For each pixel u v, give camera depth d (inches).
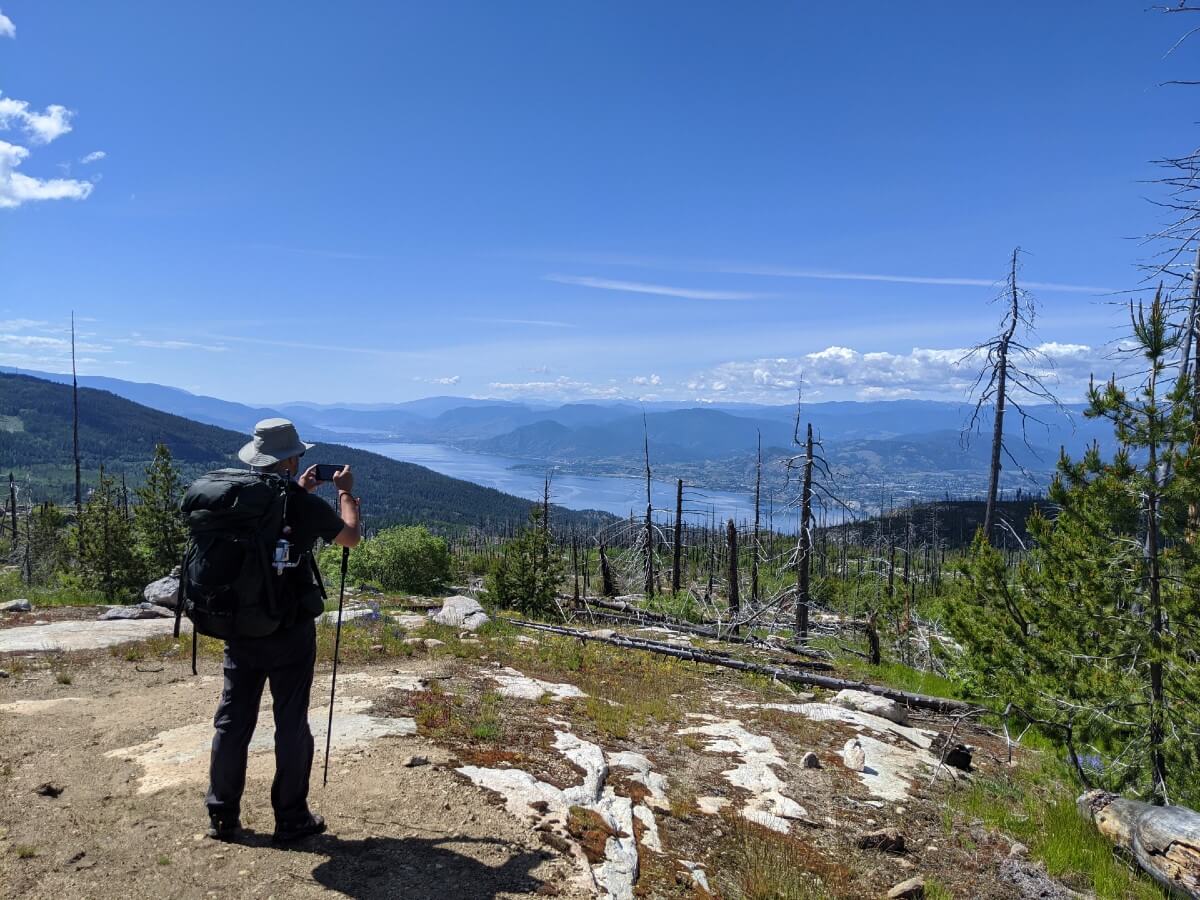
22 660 366.0
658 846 221.9
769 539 1539.1
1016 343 747.4
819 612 1316.4
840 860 251.1
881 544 2073.1
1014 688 361.1
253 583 153.6
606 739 323.6
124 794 197.5
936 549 2491.4
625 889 183.6
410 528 1143.0
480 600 1002.1
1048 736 354.0
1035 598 378.0
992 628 384.2
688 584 1478.8
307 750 171.2
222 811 169.3
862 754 353.1
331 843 174.6
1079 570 342.6
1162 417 316.8
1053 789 362.9
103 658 378.9
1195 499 315.9
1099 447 346.3
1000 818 310.5
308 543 161.6
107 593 754.2
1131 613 335.6
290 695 169.0
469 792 217.6
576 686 423.2
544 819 209.5
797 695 513.0
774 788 304.7
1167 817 273.7
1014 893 247.6
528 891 167.8
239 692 169.3
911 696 532.4
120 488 943.0
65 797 194.4
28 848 161.5
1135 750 324.5
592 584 1600.6
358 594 805.2
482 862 176.7
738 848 239.5
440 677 377.1
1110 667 339.3
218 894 148.8
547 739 295.7
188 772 214.7
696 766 318.3
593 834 209.0
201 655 394.6
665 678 508.4
